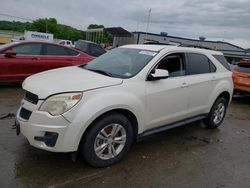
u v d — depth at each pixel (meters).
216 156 4.52
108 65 4.53
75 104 3.33
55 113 3.28
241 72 9.40
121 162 3.96
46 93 3.36
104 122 3.58
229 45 43.19
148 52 4.52
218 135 5.61
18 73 7.88
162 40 38.03
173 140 5.07
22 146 4.15
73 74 4.05
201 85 5.09
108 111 3.62
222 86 5.65
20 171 3.47
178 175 3.76
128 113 3.89
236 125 6.54
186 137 5.29
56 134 3.29
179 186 3.49
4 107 6.09
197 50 5.27
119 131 3.84
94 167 3.72
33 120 3.35
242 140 5.46
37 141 3.36
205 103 5.35
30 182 3.26
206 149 4.78
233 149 4.91
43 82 3.67
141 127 4.08
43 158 3.85
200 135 5.50
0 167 3.50
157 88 4.19
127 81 3.89
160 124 4.45
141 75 4.06
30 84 3.71
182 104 4.73
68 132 3.30
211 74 5.45
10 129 4.78
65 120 3.27
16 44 7.94
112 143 3.78
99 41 35.09
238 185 3.66
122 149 3.89
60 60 8.55
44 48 8.34
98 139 3.62
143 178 3.59
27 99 3.59
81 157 3.94
